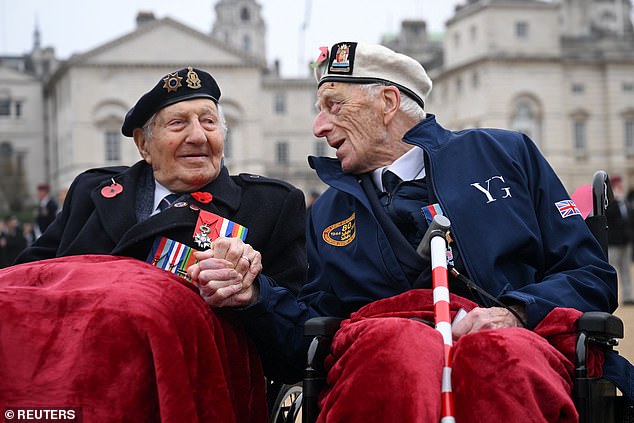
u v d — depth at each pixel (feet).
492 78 265.34
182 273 15.85
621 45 278.26
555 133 268.41
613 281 15.26
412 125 16.71
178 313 13.78
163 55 274.98
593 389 13.32
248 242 16.42
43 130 328.08
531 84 267.80
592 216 16.47
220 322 14.76
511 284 15.43
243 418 15.05
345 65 16.56
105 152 272.92
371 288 15.76
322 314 16.22
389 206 16.12
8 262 96.02
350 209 16.63
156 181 16.81
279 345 15.64
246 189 17.07
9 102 326.65
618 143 276.62
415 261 15.42
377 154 16.61
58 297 13.56
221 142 16.62
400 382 12.55
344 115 16.56
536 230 15.62
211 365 13.96
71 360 13.24
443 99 290.76
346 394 12.74
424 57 349.61
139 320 13.29
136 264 14.70
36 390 13.23
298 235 16.90
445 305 13.50
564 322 13.75
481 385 12.48
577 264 15.30
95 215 16.67
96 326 13.30
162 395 13.05
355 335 13.48
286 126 326.44
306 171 323.57
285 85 326.44
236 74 278.87
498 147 16.11
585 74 277.85
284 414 18.97
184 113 16.20
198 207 16.37
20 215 265.75
